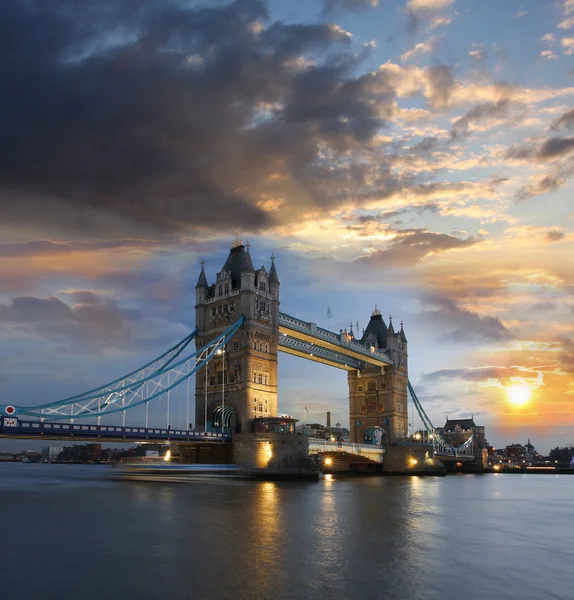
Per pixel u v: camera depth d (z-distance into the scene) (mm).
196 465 109938
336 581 28578
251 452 108188
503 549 38219
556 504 74188
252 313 119438
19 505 58312
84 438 87938
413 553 35500
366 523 47906
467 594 26953
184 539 38719
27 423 81438
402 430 171125
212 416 120000
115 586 27500
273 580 28594
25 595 26203
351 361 166250
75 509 54750
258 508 56500
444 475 178125
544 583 29250
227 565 31438
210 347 123250
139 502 61156
